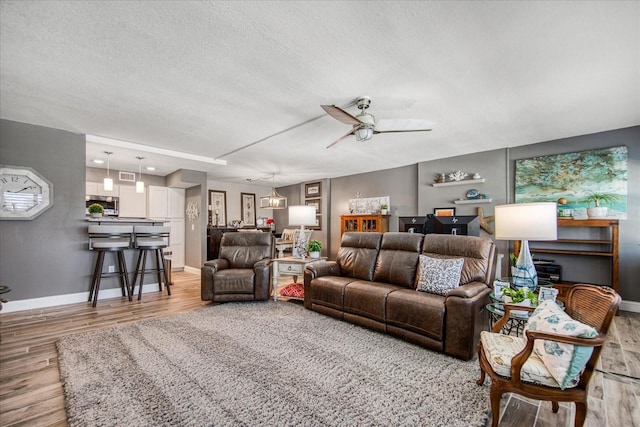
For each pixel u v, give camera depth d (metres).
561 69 2.37
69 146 3.98
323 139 4.30
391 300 2.84
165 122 3.59
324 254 7.78
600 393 1.97
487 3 1.67
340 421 1.65
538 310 1.82
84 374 2.11
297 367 2.24
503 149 4.80
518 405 1.85
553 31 1.90
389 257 3.49
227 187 8.45
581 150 4.12
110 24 1.83
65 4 1.65
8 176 3.56
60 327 3.08
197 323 3.21
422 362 2.36
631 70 2.38
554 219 2.37
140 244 4.25
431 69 2.38
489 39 1.99
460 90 2.74
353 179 7.27
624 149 3.82
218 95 2.85
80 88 2.70
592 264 4.10
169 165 5.86
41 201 3.77
